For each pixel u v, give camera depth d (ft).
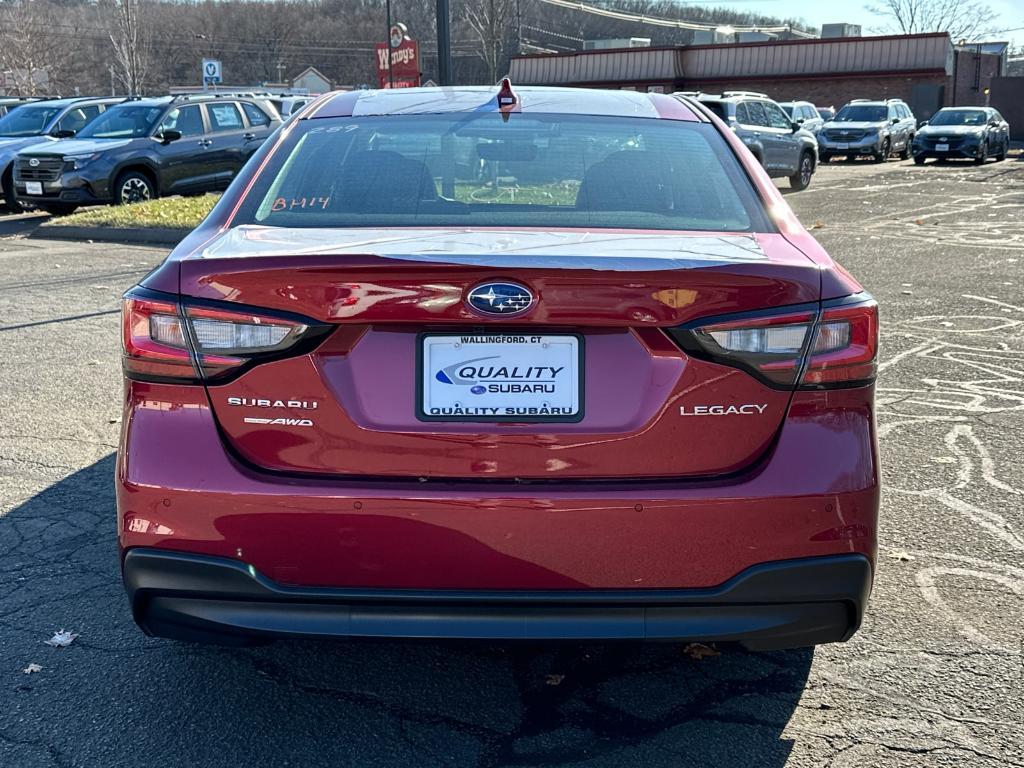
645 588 7.84
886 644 10.34
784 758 8.45
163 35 303.48
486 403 7.85
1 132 65.82
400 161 10.24
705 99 59.77
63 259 38.70
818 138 98.99
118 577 11.98
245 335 7.89
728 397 7.86
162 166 54.19
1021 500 14.16
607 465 7.84
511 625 7.84
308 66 322.34
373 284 7.70
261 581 7.88
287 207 9.60
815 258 8.50
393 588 7.86
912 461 15.72
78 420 17.98
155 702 9.33
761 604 7.94
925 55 137.80
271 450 7.95
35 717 9.07
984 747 8.59
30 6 213.46
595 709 9.22
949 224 46.57
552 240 8.49
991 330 24.76
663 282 7.70
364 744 8.68
